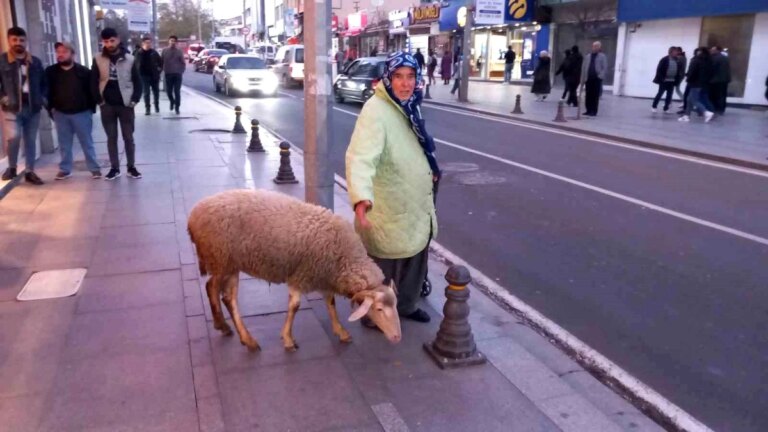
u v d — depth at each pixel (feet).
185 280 16.72
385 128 12.11
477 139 43.98
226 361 12.69
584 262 19.58
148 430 10.46
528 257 20.02
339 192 27.37
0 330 13.85
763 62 61.41
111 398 11.36
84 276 16.93
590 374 13.14
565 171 32.94
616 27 80.69
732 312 16.14
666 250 20.65
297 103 70.08
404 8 179.01
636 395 12.44
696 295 17.15
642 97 76.13
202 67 150.00
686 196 27.78
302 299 15.69
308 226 12.10
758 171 33.58
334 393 11.62
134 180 28.25
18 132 25.93
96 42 91.30
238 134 43.62
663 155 38.11
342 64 119.03
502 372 12.49
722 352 14.20
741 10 61.31
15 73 25.20
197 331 13.93
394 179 12.59
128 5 72.49
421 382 12.06
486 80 109.29
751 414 11.95
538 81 72.02
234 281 12.95
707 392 12.66
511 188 28.96
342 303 15.56
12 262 17.88
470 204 26.20
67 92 26.96
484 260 19.74
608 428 10.78
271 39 247.29
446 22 113.70
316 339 13.67
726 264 19.39
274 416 10.89
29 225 21.29
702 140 42.11
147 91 54.19
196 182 28.17
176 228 21.15
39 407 11.07
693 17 67.67
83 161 32.37
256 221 12.13
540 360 13.43
